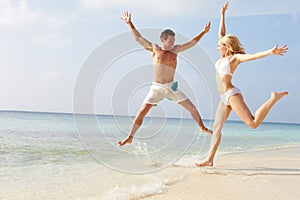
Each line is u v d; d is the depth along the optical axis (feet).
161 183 12.62
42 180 12.76
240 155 23.04
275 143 38.81
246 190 12.08
